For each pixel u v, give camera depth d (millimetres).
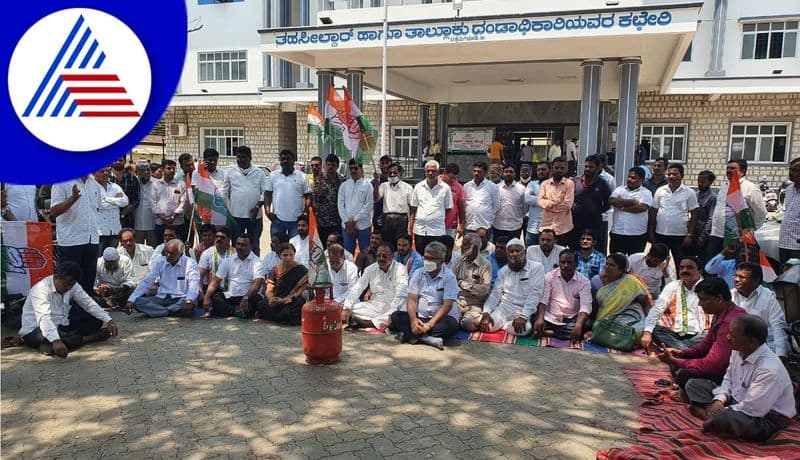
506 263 6352
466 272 6156
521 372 4688
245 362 4812
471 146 20703
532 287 5734
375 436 3521
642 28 9047
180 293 6371
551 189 6828
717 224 6441
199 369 4641
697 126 18766
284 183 7441
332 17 13906
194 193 7285
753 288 4414
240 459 3229
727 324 3992
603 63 11383
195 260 6691
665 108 18969
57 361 4789
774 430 3428
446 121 19453
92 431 3553
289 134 24641
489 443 3457
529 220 7535
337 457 3264
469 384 4406
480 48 10484
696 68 18906
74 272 5016
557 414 3895
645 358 5082
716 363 3941
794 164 5656
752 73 18422
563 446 3436
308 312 4684
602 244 7434
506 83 16812
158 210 7809
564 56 10773
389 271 5926
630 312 5379
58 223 5945
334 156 7668
